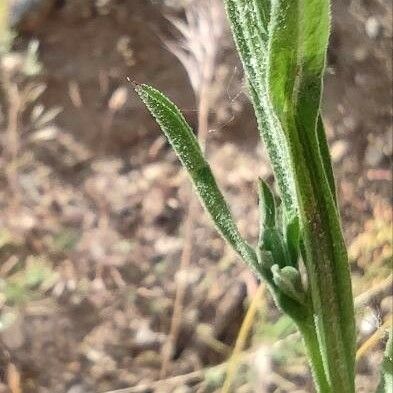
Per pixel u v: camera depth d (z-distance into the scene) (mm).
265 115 87
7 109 321
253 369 252
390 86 293
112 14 326
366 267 263
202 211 301
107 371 272
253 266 89
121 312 283
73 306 284
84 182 315
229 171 305
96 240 300
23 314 280
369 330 244
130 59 321
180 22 290
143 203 309
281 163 88
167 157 317
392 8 295
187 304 280
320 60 74
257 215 297
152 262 293
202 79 272
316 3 69
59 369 273
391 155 289
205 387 258
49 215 305
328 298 86
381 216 276
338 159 292
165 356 273
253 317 268
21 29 333
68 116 325
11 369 271
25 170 316
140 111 320
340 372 89
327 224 83
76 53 329
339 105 298
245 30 82
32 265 289
